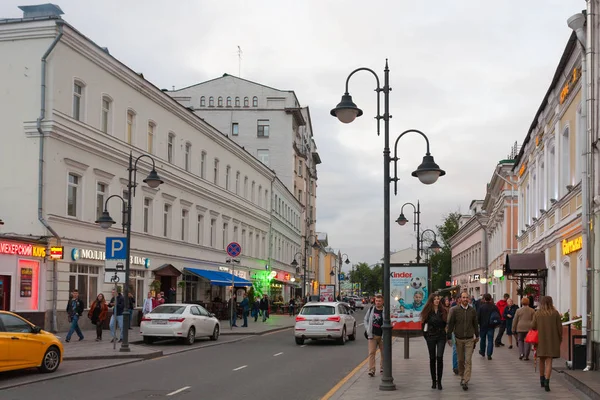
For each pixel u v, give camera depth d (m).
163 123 36.53
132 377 15.21
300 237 81.75
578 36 17.11
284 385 14.06
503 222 43.59
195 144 41.53
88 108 28.52
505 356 20.09
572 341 16.45
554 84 22.06
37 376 15.02
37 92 25.75
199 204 42.41
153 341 25.08
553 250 23.58
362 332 35.53
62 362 18.00
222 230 47.31
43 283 25.09
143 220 34.00
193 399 12.10
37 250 24.70
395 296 19.44
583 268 17.02
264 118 72.12
